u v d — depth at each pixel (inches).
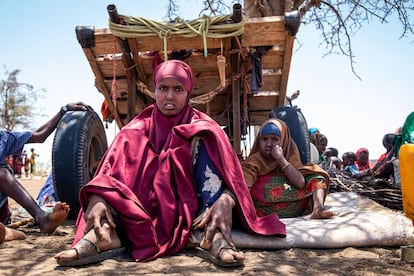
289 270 105.5
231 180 125.4
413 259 112.7
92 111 187.6
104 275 100.0
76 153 170.9
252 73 185.5
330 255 121.1
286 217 167.8
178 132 128.7
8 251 125.7
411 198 120.8
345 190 223.9
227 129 215.0
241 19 164.1
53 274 100.3
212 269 105.7
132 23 167.9
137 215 115.3
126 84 198.1
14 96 1425.9
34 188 541.0
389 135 266.2
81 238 112.7
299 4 315.0
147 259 112.7
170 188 124.5
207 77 191.8
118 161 125.2
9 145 164.2
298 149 181.8
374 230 130.9
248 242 126.3
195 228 120.6
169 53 180.5
